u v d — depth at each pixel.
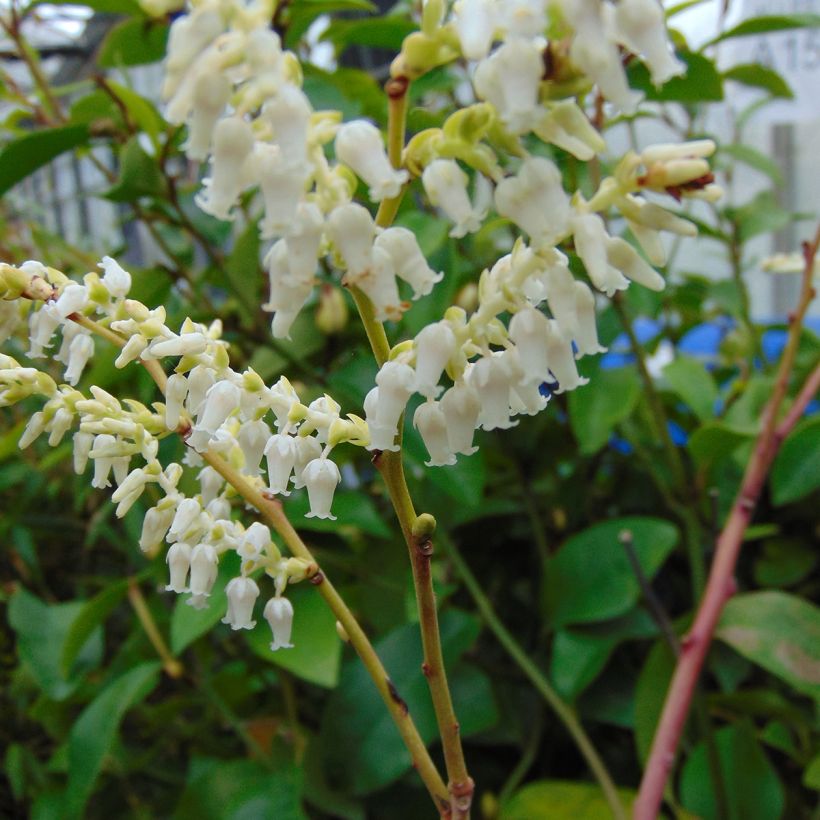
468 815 0.11
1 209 0.36
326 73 0.24
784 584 0.26
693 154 0.08
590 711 0.23
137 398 0.26
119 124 0.24
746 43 0.31
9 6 0.26
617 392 0.23
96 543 0.35
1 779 0.30
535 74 0.07
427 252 0.20
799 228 0.42
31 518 0.33
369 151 0.08
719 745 0.21
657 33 0.08
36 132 0.20
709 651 0.23
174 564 0.11
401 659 0.21
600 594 0.21
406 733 0.11
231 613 0.12
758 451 0.19
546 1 0.07
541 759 0.26
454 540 0.28
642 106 0.28
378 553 0.24
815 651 0.19
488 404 0.09
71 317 0.11
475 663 0.25
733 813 0.20
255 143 0.08
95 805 0.26
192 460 0.12
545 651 0.24
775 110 0.30
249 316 0.24
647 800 0.16
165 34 0.25
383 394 0.09
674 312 0.34
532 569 0.28
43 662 0.24
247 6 0.08
